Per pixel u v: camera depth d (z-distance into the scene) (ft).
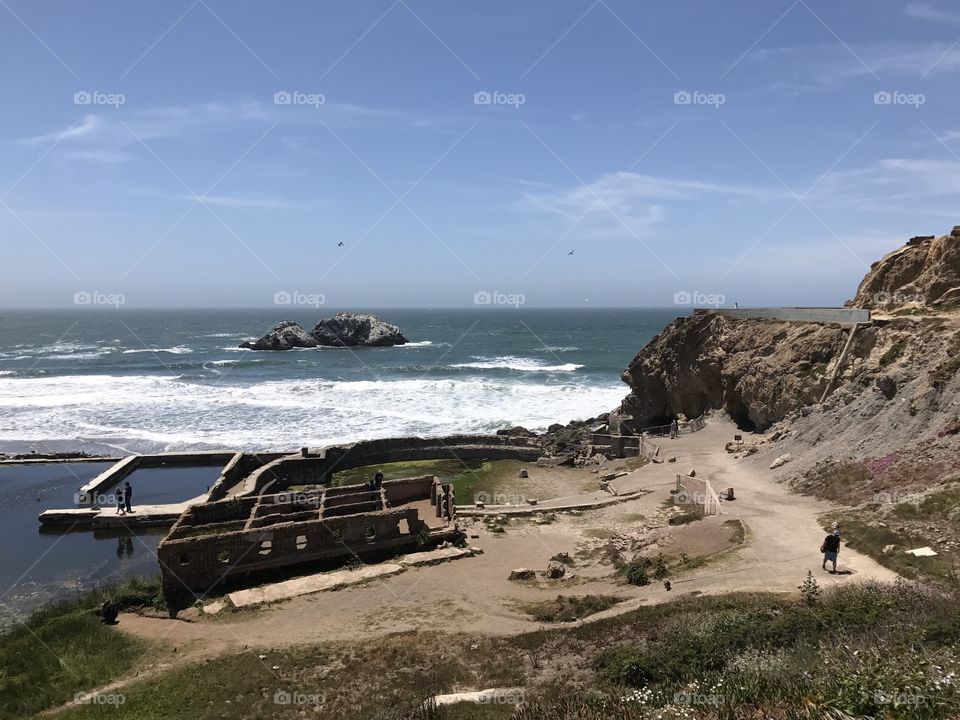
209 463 134.82
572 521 90.17
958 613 36.14
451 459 142.61
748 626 42.47
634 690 36.65
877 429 87.35
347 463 133.59
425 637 53.06
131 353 384.68
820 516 72.90
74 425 175.52
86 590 73.31
